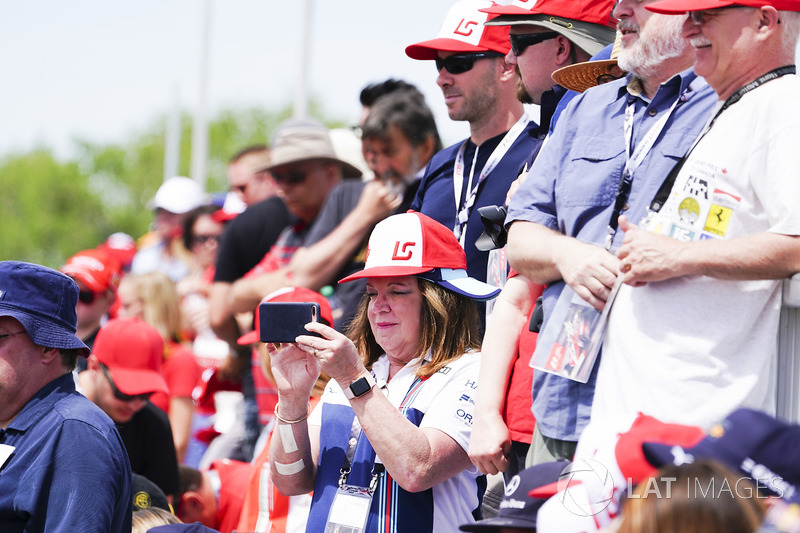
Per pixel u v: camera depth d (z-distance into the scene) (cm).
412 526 735
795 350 607
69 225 11450
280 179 1405
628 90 704
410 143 1212
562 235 693
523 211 728
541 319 718
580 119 720
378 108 1214
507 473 761
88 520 755
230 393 1576
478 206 983
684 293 604
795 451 432
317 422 820
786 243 578
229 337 1462
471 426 748
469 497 775
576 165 700
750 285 596
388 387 793
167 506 991
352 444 772
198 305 1850
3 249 11419
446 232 825
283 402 786
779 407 611
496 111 1023
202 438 1544
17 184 11794
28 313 802
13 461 772
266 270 1432
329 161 1416
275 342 770
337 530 741
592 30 895
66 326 823
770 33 611
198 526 870
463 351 792
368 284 817
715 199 607
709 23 623
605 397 625
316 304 759
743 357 595
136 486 983
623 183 673
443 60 1034
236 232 1477
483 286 805
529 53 912
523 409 739
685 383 591
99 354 1143
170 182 2256
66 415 789
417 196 1084
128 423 1133
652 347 605
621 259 618
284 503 923
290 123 1447
